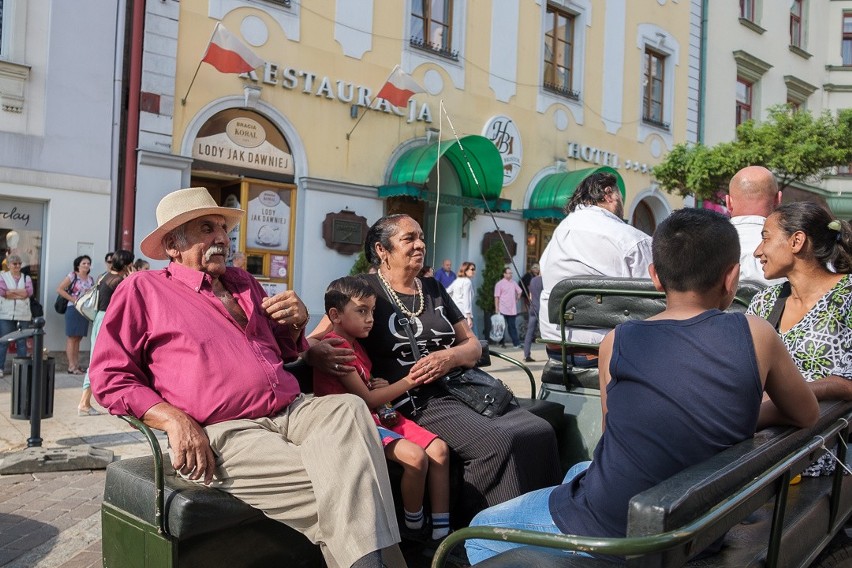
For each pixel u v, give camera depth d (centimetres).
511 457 277
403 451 263
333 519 216
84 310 698
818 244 274
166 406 235
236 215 276
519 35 1430
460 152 1260
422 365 289
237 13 1050
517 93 1434
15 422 655
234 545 226
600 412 331
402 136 1261
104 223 959
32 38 899
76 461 533
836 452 260
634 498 143
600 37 1579
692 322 189
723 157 1307
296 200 1135
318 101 1149
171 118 996
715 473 156
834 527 248
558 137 1512
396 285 315
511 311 1345
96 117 948
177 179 1006
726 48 1856
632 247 342
